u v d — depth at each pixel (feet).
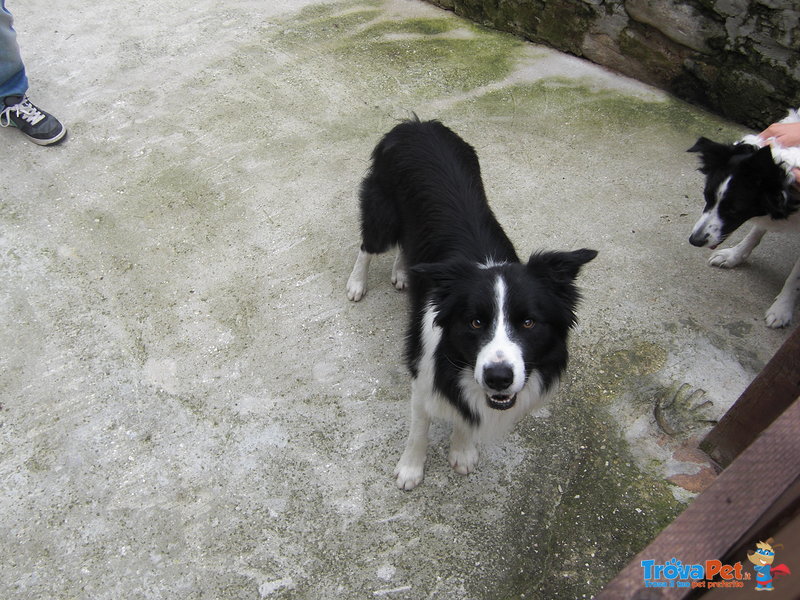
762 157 3.78
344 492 3.45
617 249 4.69
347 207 4.97
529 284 2.97
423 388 3.32
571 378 3.92
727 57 5.47
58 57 6.26
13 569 3.15
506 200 5.05
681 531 1.79
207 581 3.13
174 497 3.42
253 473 3.51
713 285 4.46
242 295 4.38
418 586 3.12
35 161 5.24
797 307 4.27
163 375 3.93
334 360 4.03
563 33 6.39
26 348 4.02
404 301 4.37
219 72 6.21
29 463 3.52
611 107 5.86
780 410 3.19
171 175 5.19
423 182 3.76
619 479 3.47
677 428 3.68
